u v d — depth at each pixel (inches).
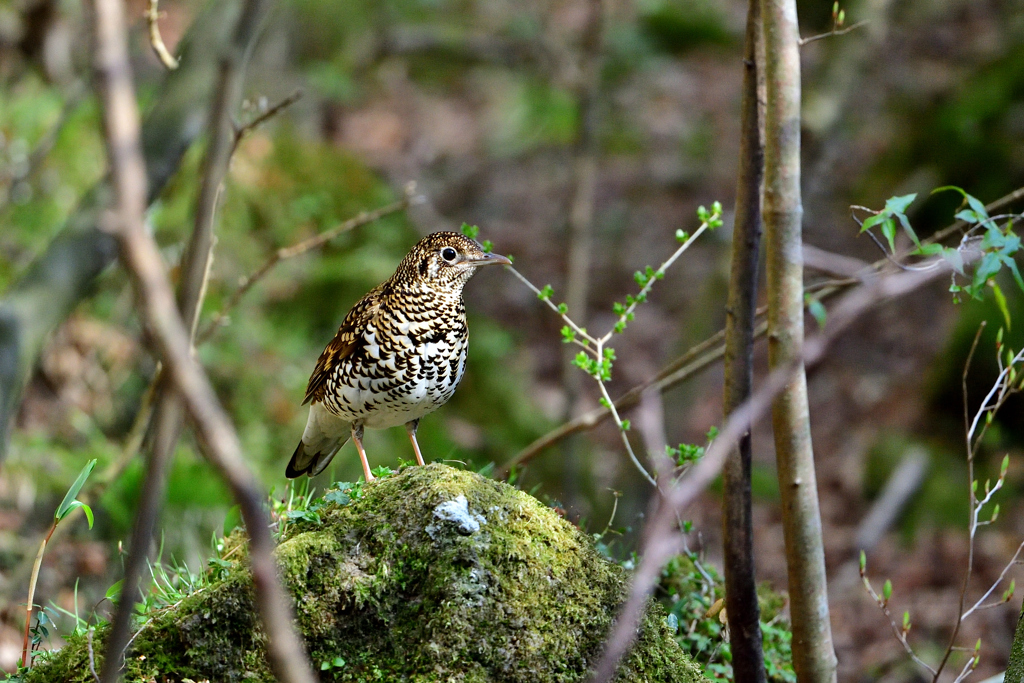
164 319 83.9
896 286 162.7
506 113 1007.0
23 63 652.1
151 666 201.6
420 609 205.6
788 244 213.5
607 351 257.4
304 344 637.3
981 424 641.0
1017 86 788.6
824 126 569.0
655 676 205.8
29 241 560.1
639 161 977.5
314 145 734.5
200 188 135.6
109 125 83.0
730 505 214.2
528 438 676.7
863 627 514.9
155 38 279.7
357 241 693.9
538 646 202.4
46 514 476.1
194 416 86.3
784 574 579.5
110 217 82.5
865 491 649.0
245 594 205.0
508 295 842.2
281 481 550.3
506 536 208.8
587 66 660.1
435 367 264.5
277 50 861.8
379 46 990.4
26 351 345.1
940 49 937.5
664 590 292.2
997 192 749.3
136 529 107.9
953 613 518.0
